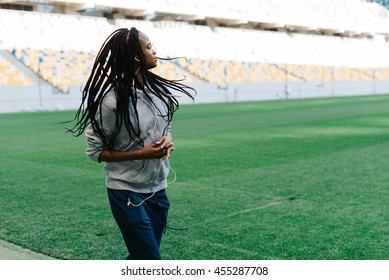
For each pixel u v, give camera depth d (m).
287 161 8.98
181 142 11.98
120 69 2.66
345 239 4.48
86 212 5.64
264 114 21.39
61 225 5.12
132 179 2.79
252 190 6.65
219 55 40.59
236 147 10.97
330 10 55.50
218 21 47.69
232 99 36.16
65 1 35.19
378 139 11.97
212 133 13.97
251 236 4.62
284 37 49.12
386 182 7.01
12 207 5.92
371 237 4.52
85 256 4.16
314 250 4.19
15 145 11.93
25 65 29.98
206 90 34.84
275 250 4.21
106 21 37.34
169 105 2.86
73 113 24.58
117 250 4.32
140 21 39.84
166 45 38.62
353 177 7.41
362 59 52.19
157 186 2.91
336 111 22.62
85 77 31.06
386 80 47.03
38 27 33.56
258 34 47.09
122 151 2.79
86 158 9.74
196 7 42.09
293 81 41.28
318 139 12.20
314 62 47.03
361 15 58.25
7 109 26.77
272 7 49.47
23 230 4.96
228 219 5.23
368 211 5.46
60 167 8.73
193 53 39.19
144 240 2.76
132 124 2.72
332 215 5.31
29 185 7.21
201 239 4.56
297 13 50.97
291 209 5.61
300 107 26.36
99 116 2.72
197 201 6.07
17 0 33.97
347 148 10.52
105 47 2.72
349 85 44.03
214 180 7.36
